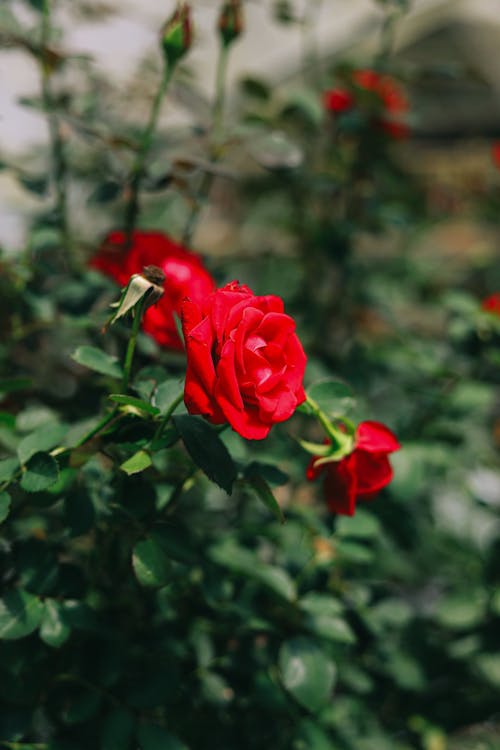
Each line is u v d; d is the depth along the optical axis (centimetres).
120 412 69
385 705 97
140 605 80
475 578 104
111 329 80
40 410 76
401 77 107
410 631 100
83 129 84
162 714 80
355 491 73
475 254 140
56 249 87
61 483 71
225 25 91
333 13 168
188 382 63
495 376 104
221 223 182
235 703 83
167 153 88
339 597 91
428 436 97
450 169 166
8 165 89
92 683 75
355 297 117
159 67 101
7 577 76
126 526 73
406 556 108
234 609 82
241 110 113
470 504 115
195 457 66
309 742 80
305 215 131
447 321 105
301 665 77
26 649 73
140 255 78
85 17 94
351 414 78
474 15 155
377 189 128
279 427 86
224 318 64
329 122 122
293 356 66
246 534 87
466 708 98
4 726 73
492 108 169
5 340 88
